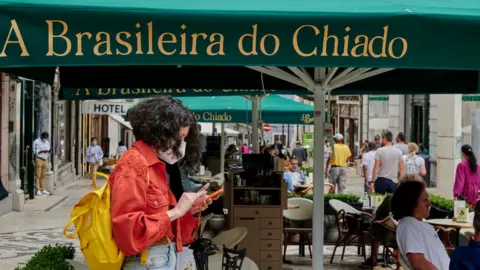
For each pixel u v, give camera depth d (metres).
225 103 19.67
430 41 4.80
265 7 4.92
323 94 7.86
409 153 18.97
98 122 44.25
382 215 11.11
